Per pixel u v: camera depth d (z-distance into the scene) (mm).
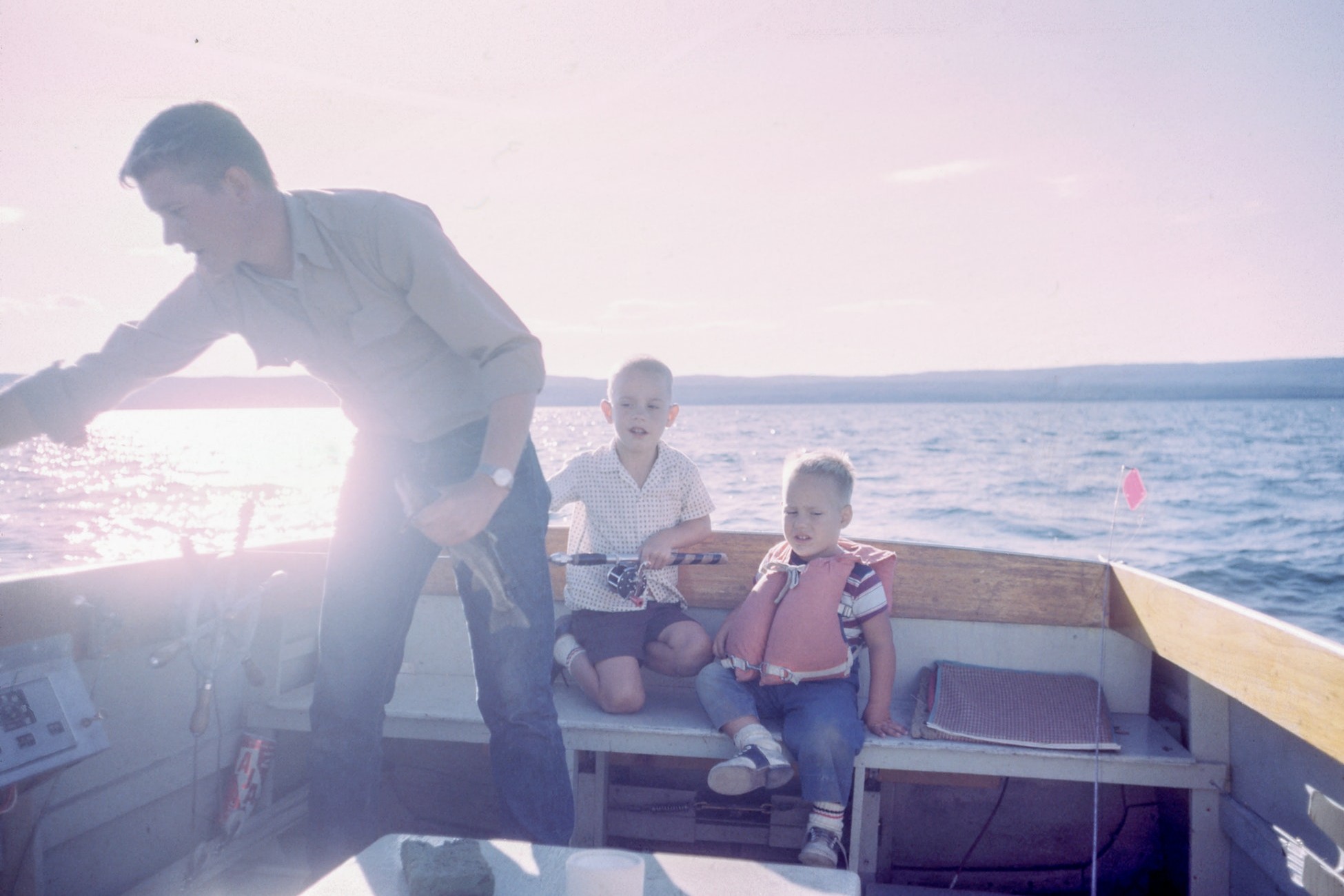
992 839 2256
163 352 1567
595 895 987
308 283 1453
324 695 1664
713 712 2068
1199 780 1941
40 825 1563
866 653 2406
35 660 1522
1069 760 1969
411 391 1556
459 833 2406
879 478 24812
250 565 2041
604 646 2248
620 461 2432
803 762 1937
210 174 1304
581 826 2211
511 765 1762
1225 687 1755
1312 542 17703
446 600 2480
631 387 2367
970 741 2004
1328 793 1541
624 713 2172
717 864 1228
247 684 2125
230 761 2076
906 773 2211
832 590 2135
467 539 1383
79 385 1532
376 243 1437
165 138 1275
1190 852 1955
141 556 1844
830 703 2000
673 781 2385
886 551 2252
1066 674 2283
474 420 1605
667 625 2299
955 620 2348
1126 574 2209
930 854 2273
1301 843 1616
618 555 2359
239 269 1479
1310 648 1453
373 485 1638
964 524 19859
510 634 1700
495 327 1429
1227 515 20312
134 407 1944
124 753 1763
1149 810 2219
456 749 2430
